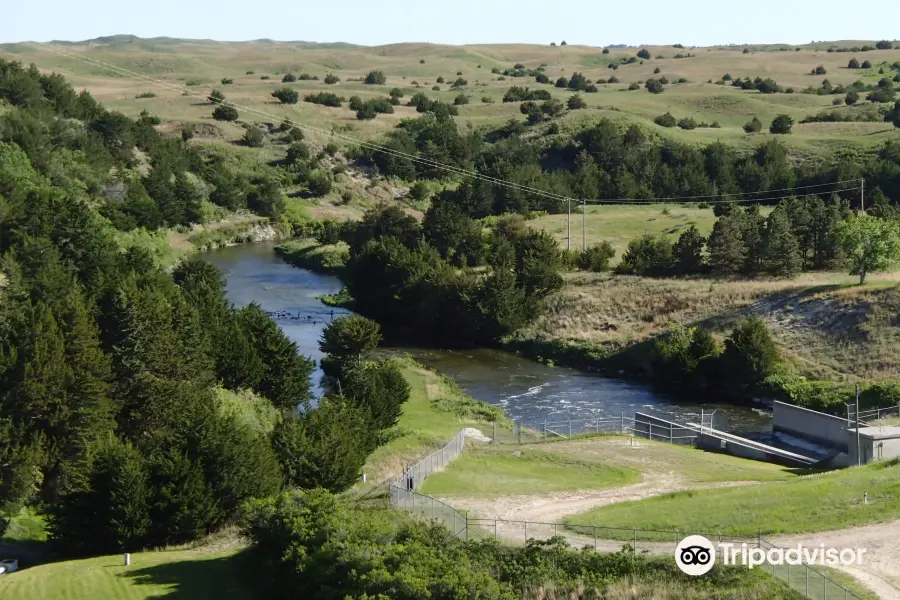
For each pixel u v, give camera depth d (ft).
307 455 145.89
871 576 101.40
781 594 95.25
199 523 130.21
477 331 305.94
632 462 179.93
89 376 154.71
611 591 98.78
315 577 103.40
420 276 315.58
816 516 123.03
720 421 224.12
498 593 94.89
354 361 230.27
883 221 270.87
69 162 392.27
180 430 137.90
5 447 142.10
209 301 226.79
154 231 403.13
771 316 265.34
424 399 228.02
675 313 283.79
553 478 166.71
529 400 242.58
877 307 248.93
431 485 157.69
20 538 137.18
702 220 406.82
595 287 311.68
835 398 225.56
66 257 237.86
